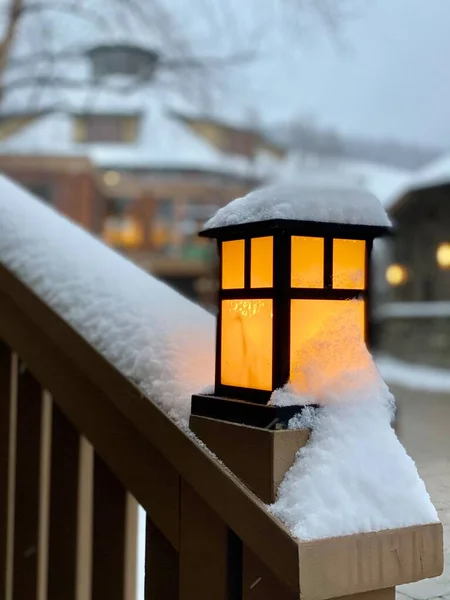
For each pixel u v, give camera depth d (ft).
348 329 2.84
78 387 4.06
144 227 61.98
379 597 2.63
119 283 4.25
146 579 3.61
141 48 27.63
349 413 2.74
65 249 4.63
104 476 4.03
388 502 2.62
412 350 26.23
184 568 3.24
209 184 61.11
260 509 2.62
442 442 5.24
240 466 2.80
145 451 3.51
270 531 2.57
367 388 2.81
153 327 3.77
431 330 25.59
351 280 2.88
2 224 4.90
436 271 26.71
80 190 57.06
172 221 62.08
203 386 3.30
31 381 4.69
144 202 62.13
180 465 3.12
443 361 23.93
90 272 4.35
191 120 64.08
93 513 4.09
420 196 27.22
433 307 26.18
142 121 65.36
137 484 3.58
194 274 60.80
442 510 3.28
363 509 2.58
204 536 3.10
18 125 58.39
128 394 3.53
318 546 2.46
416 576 2.62
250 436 2.75
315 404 2.74
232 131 63.77
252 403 2.81
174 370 3.45
